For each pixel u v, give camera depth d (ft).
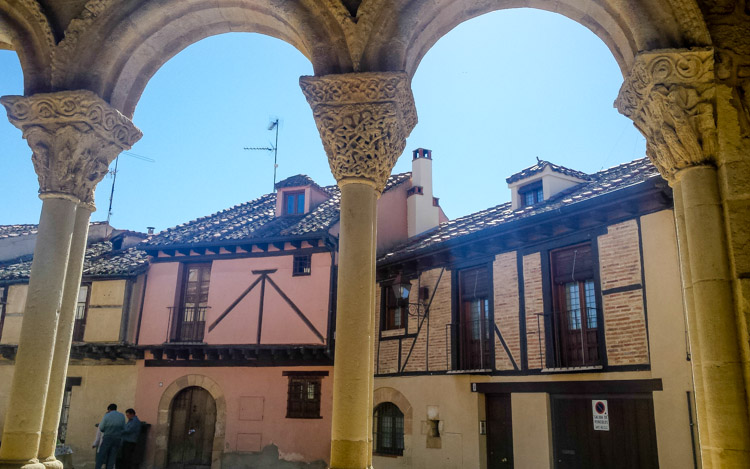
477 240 42.86
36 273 17.04
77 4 18.81
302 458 49.80
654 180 32.09
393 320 50.60
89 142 18.10
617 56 17.17
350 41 16.65
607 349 34.78
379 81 16.15
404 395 46.85
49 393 17.38
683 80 14.53
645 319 33.19
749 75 14.71
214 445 52.06
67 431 55.57
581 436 35.78
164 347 54.29
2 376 59.47
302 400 51.26
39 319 16.67
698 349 14.15
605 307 35.32
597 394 35.29
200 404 54.39
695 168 14.49
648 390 32.42
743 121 14.40
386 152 16.43
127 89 19.57
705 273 13.89
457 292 45.19
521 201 48.06
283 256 54.19
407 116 17.51
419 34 17.71
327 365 50.96
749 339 13.17
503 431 40.57
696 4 14.83
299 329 51.85
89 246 70.74
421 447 44.55
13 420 15.98
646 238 33.81
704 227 14.11
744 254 13.64
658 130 15.17
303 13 17.21
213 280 55.77
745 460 12.82
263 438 51.24
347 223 15.93
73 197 17.90
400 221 59.41
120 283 57.41
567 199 41.63
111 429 42.09
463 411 42.29
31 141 17.95
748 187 13.97
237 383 53.06
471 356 43.57
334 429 14.58
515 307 40.73
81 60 18.28
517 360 39.75
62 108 17.65
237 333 53.52
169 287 56.80
